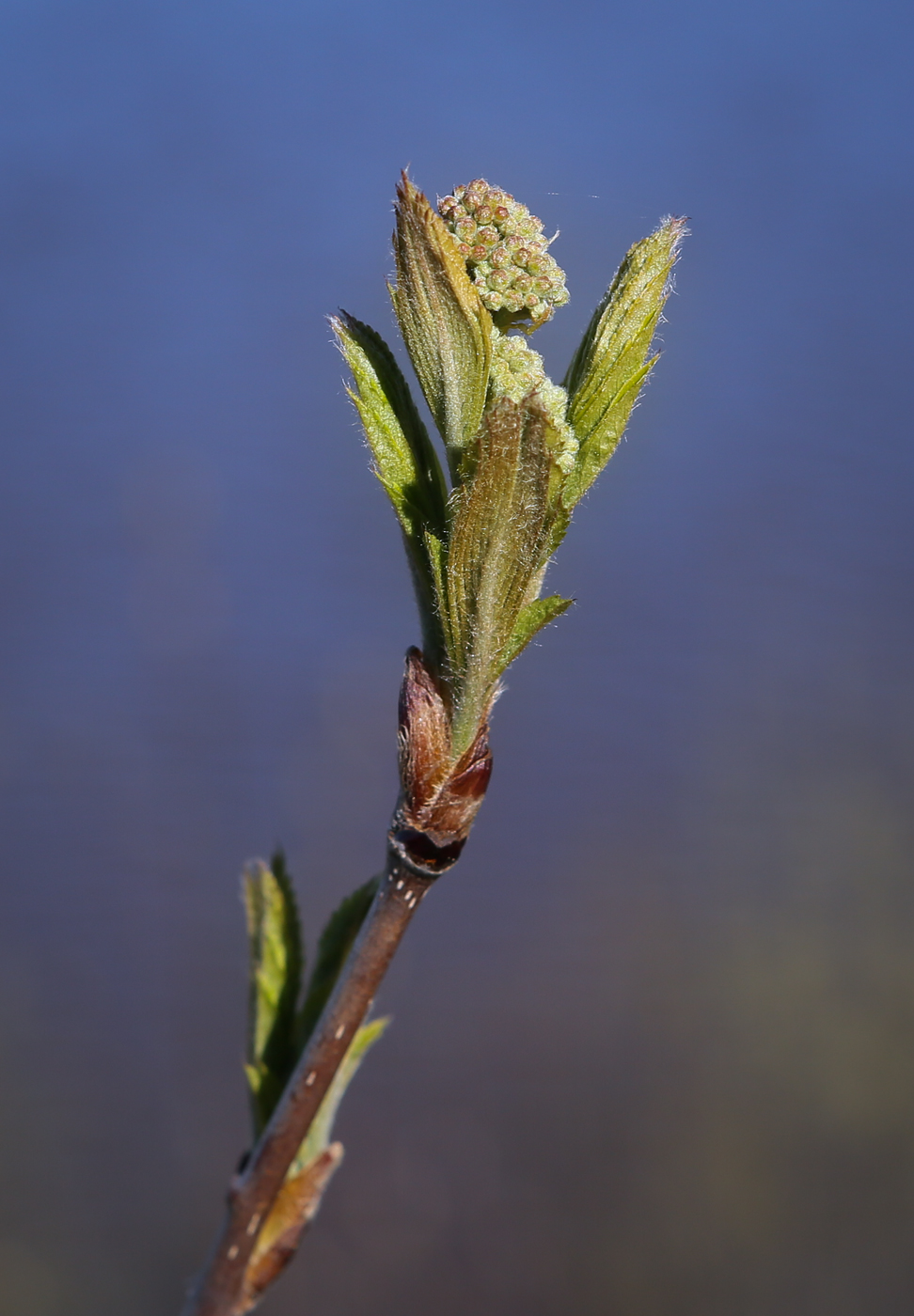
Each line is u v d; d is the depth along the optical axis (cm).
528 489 31
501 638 31
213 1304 32
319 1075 32
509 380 31
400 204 31
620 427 31
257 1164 32
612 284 31
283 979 33
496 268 31
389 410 31
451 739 31
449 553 31
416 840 31
